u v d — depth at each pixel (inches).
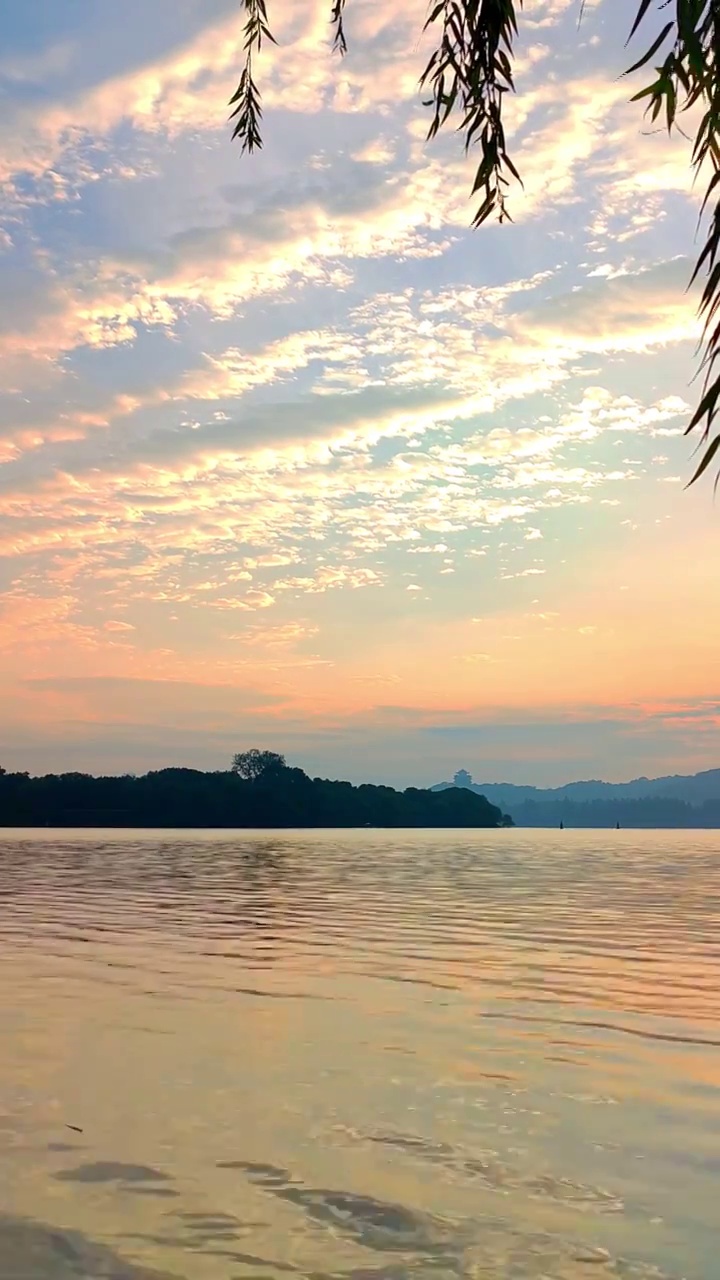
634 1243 237.0
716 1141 311.0
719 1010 529.0
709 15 140.8
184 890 1435.8
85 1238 237.6
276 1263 225.5
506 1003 548.1
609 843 4384.8
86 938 854.5
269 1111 337.7
